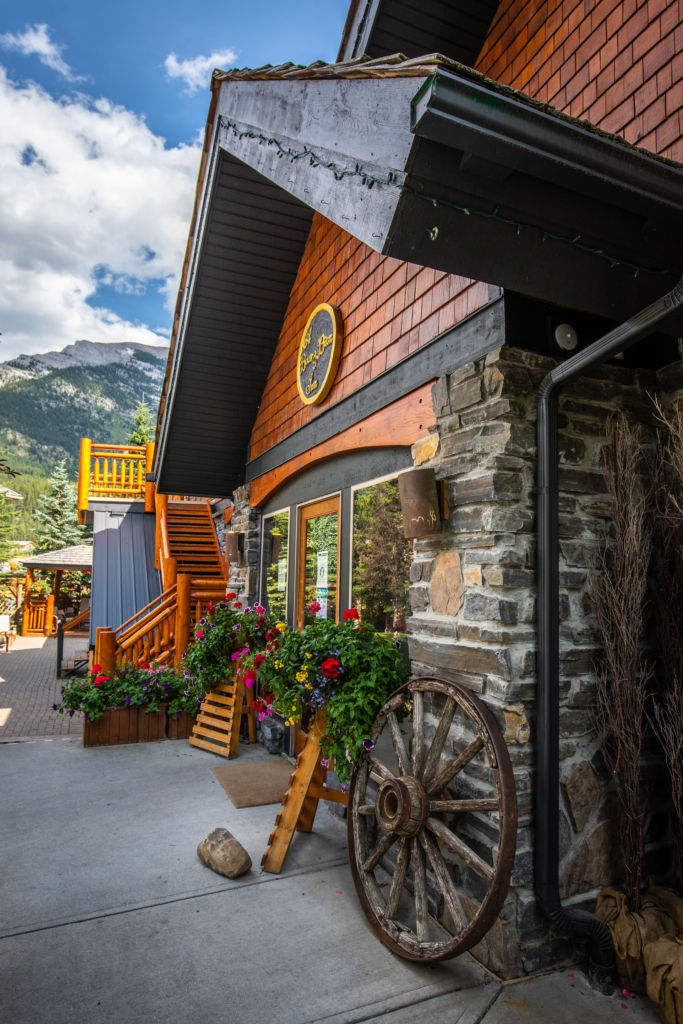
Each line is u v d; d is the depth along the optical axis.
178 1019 2.14
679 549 2.61
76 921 2.78
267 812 4.13
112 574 10.43
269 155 3.19
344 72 2.22
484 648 2.61
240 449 7.45
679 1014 2.08
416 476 2.92
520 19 3.79
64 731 6.92
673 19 2.74
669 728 2.60
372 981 2.38
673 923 2.43
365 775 3.11
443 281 3.19
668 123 2.74
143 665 6.37
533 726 2.54
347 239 4.59
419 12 3.94
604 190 1.83
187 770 5.04
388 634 3.69
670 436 2.74
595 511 2.81
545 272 2.06
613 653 2.62
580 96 3.29
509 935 2.42
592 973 2.40
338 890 3.12
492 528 2.58
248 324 6.14
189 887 3.11
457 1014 2.20
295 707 3.61
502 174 1.78
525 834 2.46
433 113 1.62
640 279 2.19
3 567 23.33
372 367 3.97
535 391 2.69
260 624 5.25
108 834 3.75
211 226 5.32
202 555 11.06
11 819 3.97
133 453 12.09
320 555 5.05
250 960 2.50
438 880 2.46
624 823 2.56
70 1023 2.12
